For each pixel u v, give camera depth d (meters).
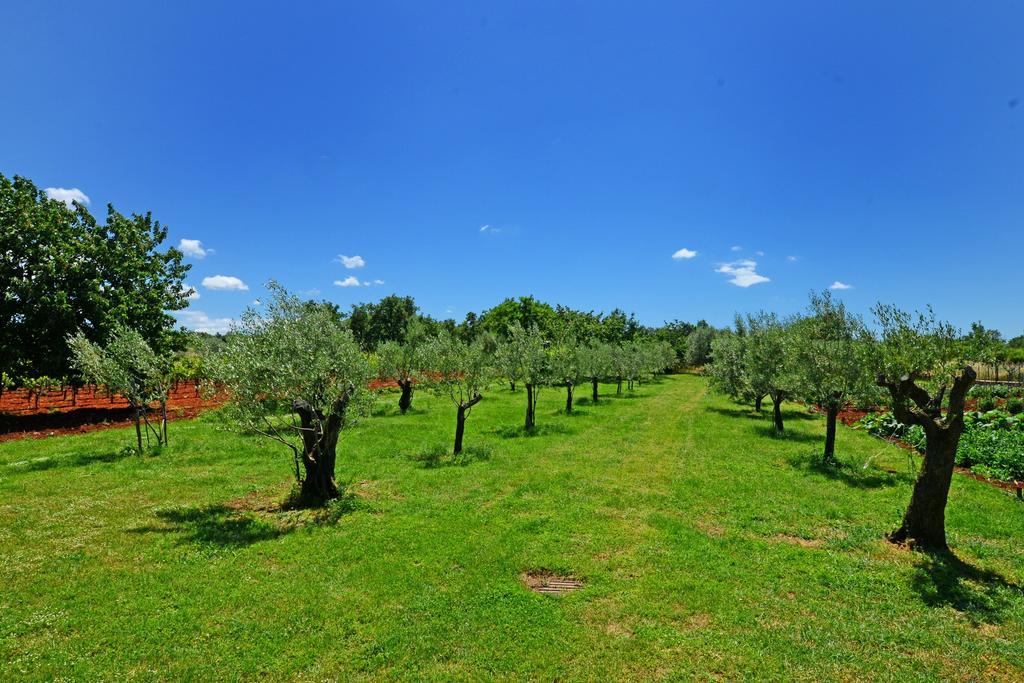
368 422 26.84
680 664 6.90
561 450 21.00
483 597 8.61
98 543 10.77
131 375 19.84
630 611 8.22
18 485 15.20
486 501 14.12
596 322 76.31
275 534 11.41
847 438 24.52
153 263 35.16
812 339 19.61
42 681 6.31
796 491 15.16
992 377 31.59
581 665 6.87
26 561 9.82
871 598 8.68
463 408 20.09
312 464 13.93
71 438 22.62
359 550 10.45
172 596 8.52
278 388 12.96
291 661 6.90
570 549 10.70
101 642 7.20
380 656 6.99
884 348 11.91
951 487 15.57
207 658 6.91
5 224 27.28
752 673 6.73
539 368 26.67
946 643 7.34
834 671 6.75
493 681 6.54
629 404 38.56
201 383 14.77
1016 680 6.56
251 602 8.37
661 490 15.23
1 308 26.78
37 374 28.53
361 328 71.31
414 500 14.06
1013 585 9.20
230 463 18.39
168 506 13.41
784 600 8.60
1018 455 18.05
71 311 27.83
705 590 8.91
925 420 10.91
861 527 12.11
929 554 10.49
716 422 29.53
